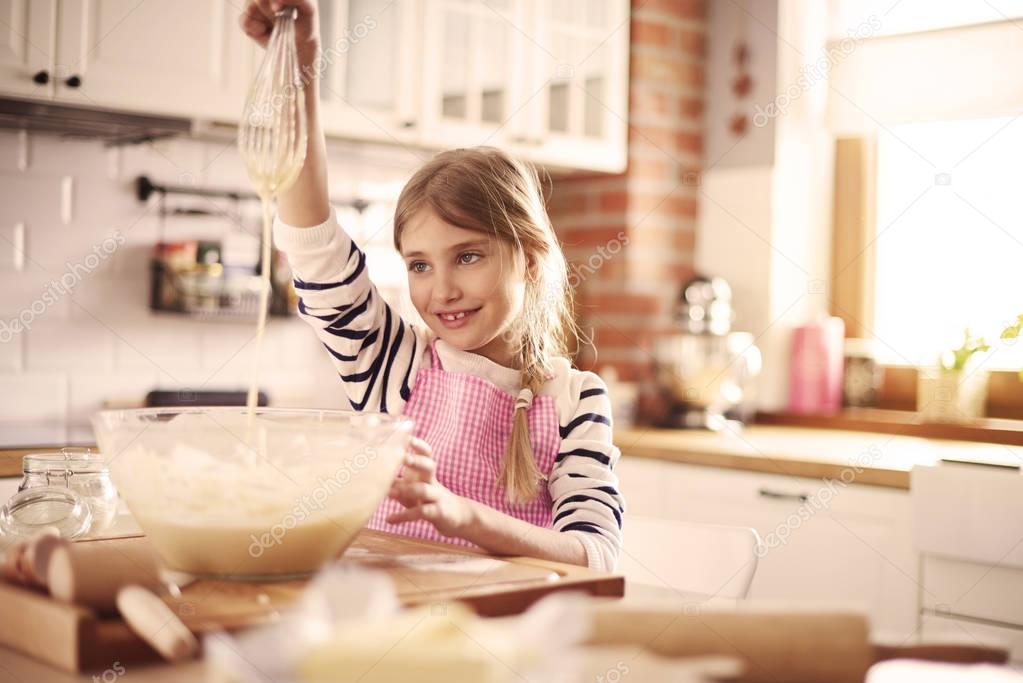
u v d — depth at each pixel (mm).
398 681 583
